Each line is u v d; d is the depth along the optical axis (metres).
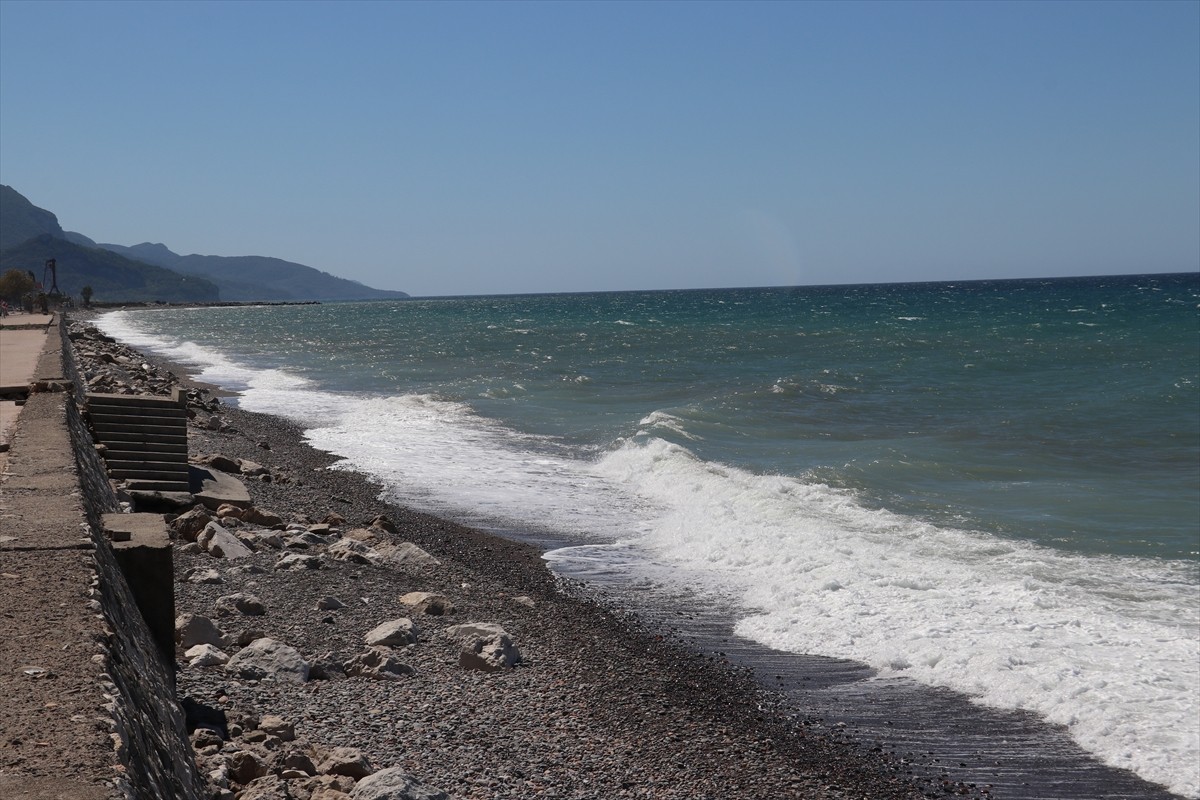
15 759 3.36
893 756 9.10
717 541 16.14
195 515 12.99
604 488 20.72
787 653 11.69
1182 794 8.38
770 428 27.77
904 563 14.54
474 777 7.38
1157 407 29.03
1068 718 9.74
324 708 8.22
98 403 15.44
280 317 141.88
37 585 5.18
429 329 95.12
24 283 108.81
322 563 12.46
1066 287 199.62
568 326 94.25
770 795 8.06
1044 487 19.78
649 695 9.98
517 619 11.97
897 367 43.88
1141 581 13.48
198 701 7.81
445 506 18.98
